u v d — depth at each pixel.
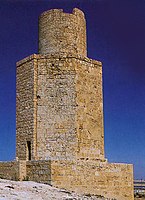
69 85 31.12
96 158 31.56
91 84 32.41
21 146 31.94
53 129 30.58
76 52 32.72
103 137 32.72
